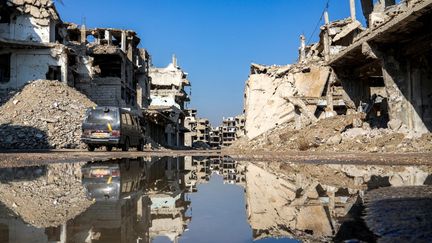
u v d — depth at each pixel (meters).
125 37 48.94
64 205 3.08
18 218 2.47
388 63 17.66
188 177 6.36
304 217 2.59
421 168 6.79
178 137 60.94
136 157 12.89
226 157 14.57
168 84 66.25
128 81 48.44
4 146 20.16
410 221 2.14
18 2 34.56
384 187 3.96
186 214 2.85
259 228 2.27
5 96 27.70
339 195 3.58
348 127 20.59
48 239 1.88
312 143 18.84
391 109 17.38
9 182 4.89
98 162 9.46
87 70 40.56
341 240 1.79
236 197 3.86
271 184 5.00
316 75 30.42
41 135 21.88
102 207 3.01
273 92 34.16
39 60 35.12
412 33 16.28
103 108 17.22
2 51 34.34
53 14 36.25
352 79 23.52
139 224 2.36
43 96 26.67
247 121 34.69
